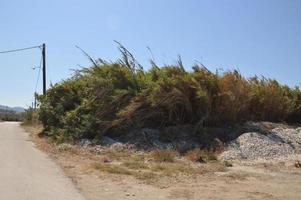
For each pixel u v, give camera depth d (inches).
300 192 437.1
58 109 967.6
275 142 775.7
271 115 1023.6
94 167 554.6
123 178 492.4
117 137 828.6
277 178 520.4
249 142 762.2
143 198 393.7
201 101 853.8
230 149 738.8
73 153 708.7
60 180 458.9
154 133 808.3
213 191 433.7
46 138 952.9
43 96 1022.4
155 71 897.5
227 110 881.5
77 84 965.2
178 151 741.3
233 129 853.8
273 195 420.2
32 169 521.7
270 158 693.3
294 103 1086.4
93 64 953.5
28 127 1545.3
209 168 580.1
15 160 592.1
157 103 827.4
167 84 842.8
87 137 834.8
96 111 851.4
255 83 1018.7
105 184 454.0
